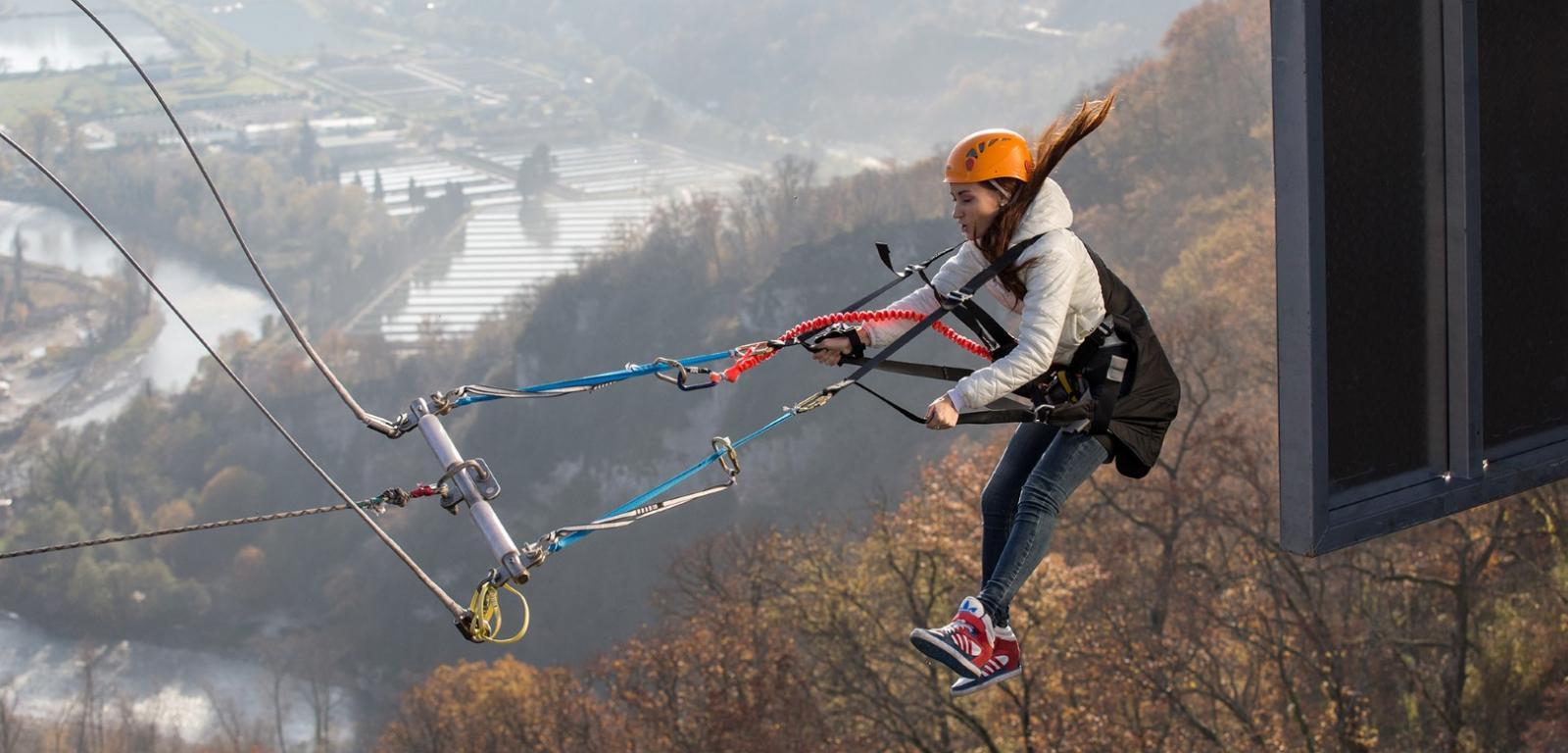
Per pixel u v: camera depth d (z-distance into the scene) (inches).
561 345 5930.1
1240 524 1208.8
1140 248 4589.1
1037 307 169.2
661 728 1253.7
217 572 5521.7
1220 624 1123.3
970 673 170.7
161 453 6299.2
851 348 194.7
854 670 1232.2
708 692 1240.2
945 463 1352.1
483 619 172.7
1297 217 189.8
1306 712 1159.0
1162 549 1346.0
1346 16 192.1
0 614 5201.8
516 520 5300.2
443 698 2053.4
